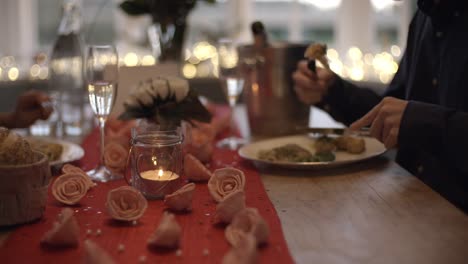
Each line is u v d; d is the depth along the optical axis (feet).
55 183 3.67
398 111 4.15
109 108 4.36
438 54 5.24
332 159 4.65
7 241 3.01
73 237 2.91
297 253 2.86
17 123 5.17
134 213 3.29
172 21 7.54
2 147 3.26
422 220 3.35
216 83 9.71
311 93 5.73
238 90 5.76
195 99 4.76
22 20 12.55
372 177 4.33
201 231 3.15
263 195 3.84
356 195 3.87
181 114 4.69
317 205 3.66
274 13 13.35
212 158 5.06
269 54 5.88
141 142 3.74
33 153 3.36
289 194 3.91
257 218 2.88
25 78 9.55
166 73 5.90
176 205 3.47
